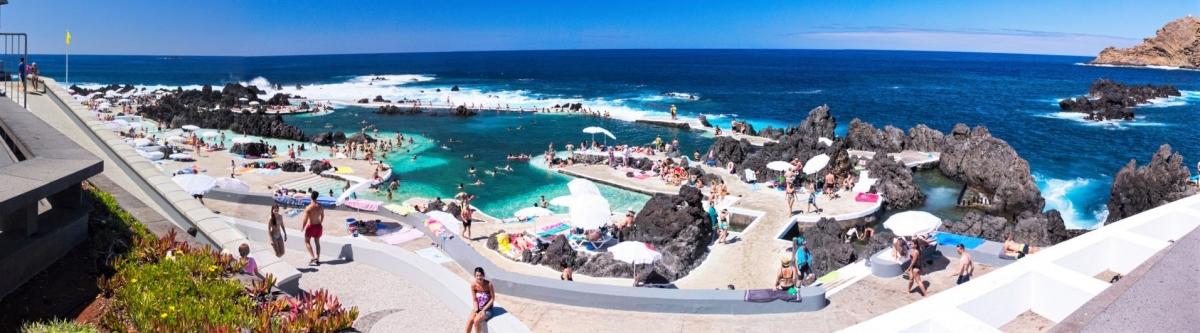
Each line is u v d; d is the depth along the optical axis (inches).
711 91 4945.9
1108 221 1499.8
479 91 4761.3
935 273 759.7
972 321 367.6
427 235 1013.8
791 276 650.2
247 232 848.3
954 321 367.9
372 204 1152.8
